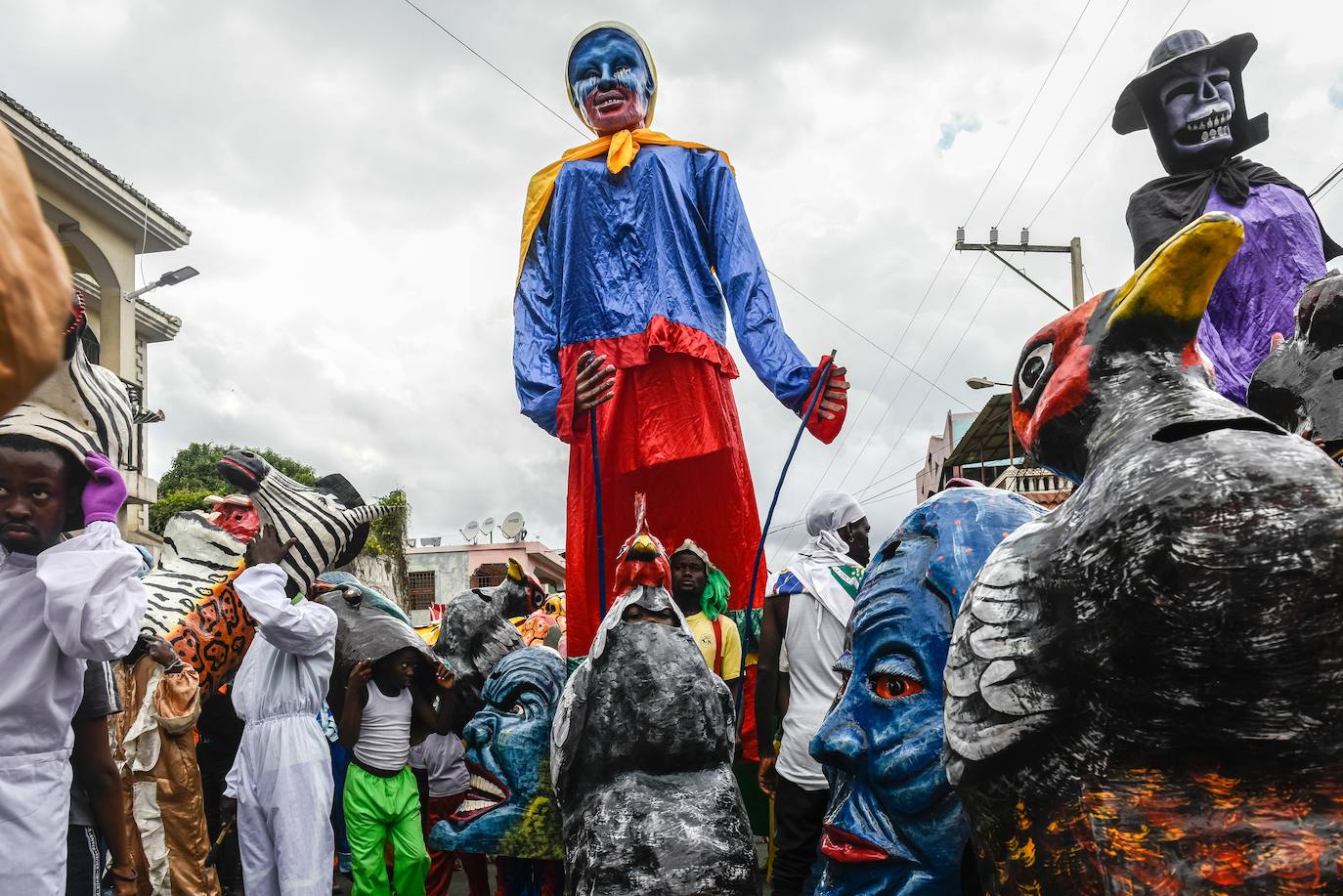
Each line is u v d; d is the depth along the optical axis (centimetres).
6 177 121
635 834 348
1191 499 183
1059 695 204
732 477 526
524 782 545
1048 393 229
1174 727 188
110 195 1933
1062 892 201
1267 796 184
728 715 376
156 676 589
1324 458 187
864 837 287
